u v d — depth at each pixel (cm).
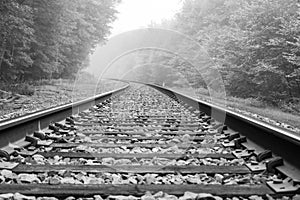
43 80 1883
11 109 814
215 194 218
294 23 1077
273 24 1204
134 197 209
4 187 221
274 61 1157
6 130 341
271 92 1167
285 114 816
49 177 252
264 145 339
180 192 220
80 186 225
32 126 423
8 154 303
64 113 596
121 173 270
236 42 1359
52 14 1739
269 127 319
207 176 267
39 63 1802
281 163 274
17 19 1298
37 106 905
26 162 298
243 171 275
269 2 1220
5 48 1420
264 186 232
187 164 311
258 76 1220
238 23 1533
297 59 985
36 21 1722
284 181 241
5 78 1532
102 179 252
